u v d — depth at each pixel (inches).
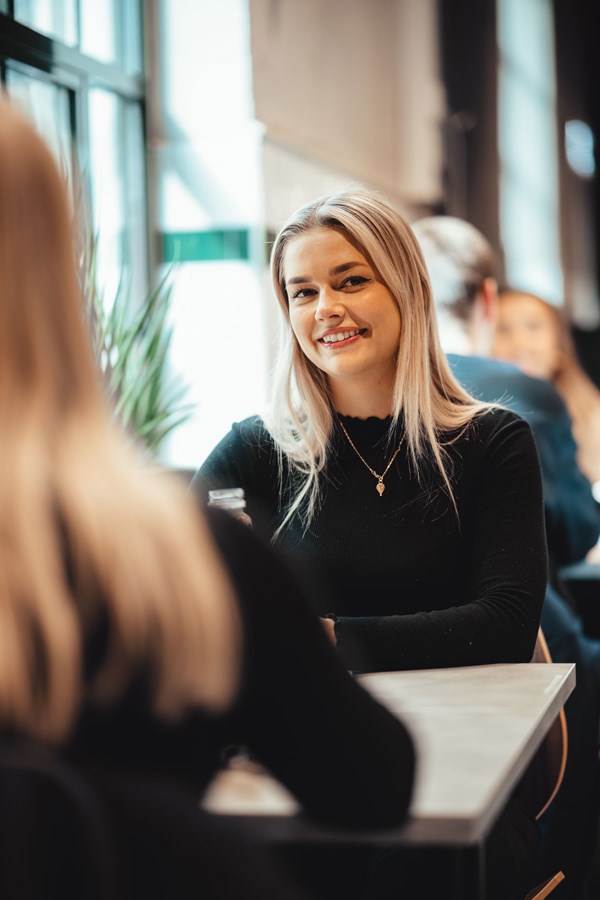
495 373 114.7
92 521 31.9
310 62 182.1
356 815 37.2
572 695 91.4
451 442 74.6
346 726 36.6
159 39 162.6
